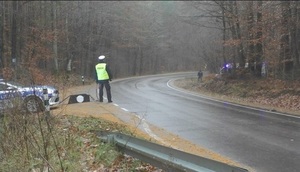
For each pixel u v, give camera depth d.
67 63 45.53
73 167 6.94
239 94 25.77
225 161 8.08
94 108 16.03
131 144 7.66
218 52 42.44
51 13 40.81
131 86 35.84
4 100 7.62
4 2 31.56
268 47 26.42
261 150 9.12
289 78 24.19
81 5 49.16
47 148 7.15
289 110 17.52
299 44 24.47
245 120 13.97
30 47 31.38
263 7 25.67
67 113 13.44
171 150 6.30
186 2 34.59
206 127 12.34
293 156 8.50
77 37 50.22
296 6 23.08
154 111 16.17
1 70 8.45
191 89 35.25
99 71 18.55
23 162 6.83
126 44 68.50
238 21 26.78
